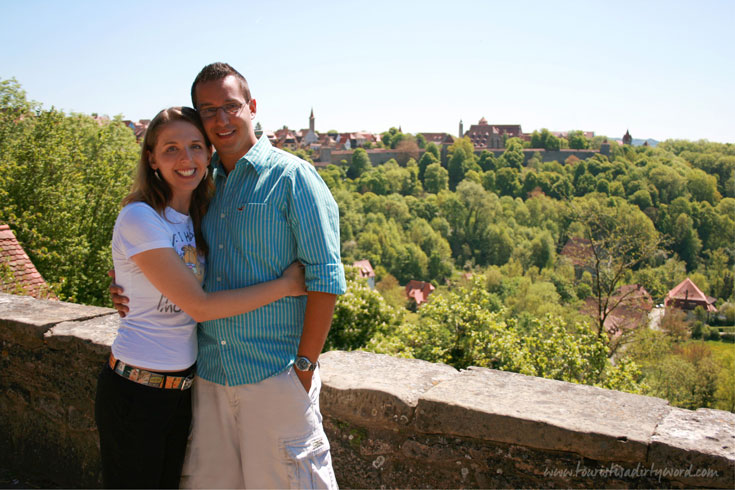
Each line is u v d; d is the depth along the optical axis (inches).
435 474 75.6
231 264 66.0
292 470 65.8
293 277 65.6
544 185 4114.2
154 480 66.9
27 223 621.6
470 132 6117.1
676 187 2726.4
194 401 69.7
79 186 702.5
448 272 2999.5
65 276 619.2
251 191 65.6
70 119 958.4
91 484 99.8
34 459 106.4
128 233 62.8
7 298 124.3
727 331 1492.4
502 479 71.2
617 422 67.4
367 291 634.2
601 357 608.4
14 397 108.2
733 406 897.5
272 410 65.7
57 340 101.0
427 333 624.4
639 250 706.2
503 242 3157.0
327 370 87.0
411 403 76.2
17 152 697.6
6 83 778.8
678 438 63.1
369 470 80.3
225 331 65.7
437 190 4522.6
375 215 3366.1
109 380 65.8
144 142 65.9
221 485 69.2
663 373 937.5
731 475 58.6
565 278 2126.0
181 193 67.5
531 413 69.8
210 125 66.8
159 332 65.1
